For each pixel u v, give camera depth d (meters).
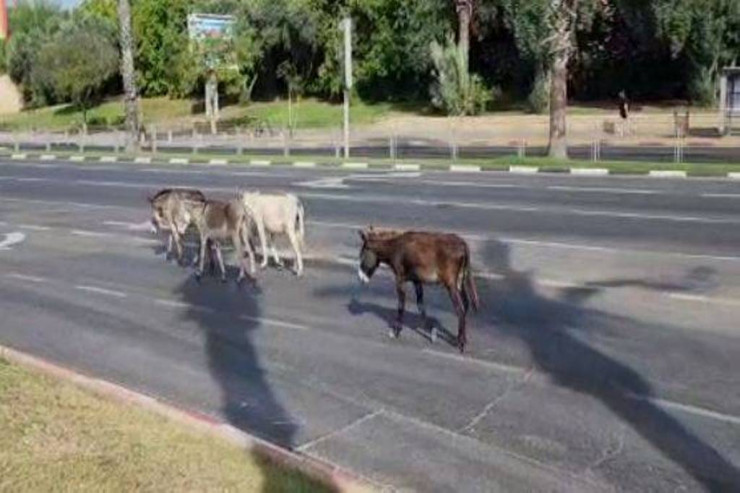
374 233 10.98
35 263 17.36
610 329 11.15
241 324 12.21
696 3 51.78
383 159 36.56
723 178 26.55
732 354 9.99
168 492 6.44
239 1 71.31
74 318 12.89
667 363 9.78
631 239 16.89
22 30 92.00
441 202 23.02
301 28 70.06
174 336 11.76
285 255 16.80
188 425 7.95
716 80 54.16
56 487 6.46
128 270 16.31
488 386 9.32
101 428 7.66
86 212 24.27
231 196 25.33
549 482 7.14
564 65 32.91
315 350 10.85
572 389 9.13
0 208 25.89
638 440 7.86
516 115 56.94
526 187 25.72
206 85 66.12
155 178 32.41
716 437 7.87
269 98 75.56
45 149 51.72
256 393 9.42
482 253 16.14
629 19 54.69
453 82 58.97
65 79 73.31
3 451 7.03
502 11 59.81
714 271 13.93
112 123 71.12
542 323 11.57
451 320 11.89
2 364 9.64
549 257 15.55
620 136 43.62
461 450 7.78
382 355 10.52
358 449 7.88
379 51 67.06
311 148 45.88
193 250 18.05
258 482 6.68
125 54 47.44
